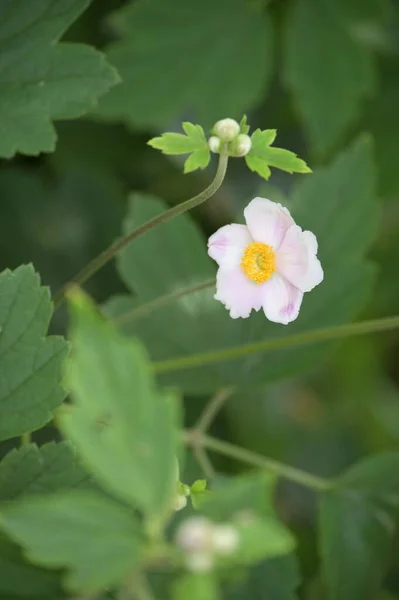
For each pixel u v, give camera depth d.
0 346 0.95
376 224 1.12
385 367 1.47
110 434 0.82
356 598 1.10
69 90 1.04
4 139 1.04
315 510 1.36
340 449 1.40
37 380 0.95
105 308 1.11
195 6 1.22
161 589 0.88
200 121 1.22
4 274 0.95
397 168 1.29
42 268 1.27
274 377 1.10
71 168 1.29
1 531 0.90
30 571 0.90
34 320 0.95
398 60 1.29
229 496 0.83
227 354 1.03
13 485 0.93
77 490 0.93
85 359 0.82
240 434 1.31
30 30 1.05
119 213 1.30
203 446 1.08
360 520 1.09
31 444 0.94
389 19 1.27
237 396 1.32
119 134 1.29
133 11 1.22
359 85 1.25
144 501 0.81
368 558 1.10
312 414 1.42
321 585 1.27
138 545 0.81
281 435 1.35
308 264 0.96
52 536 0.81
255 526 0.81
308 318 1.11
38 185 1.29
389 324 1.01
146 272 1.12
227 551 0.81
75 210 1.29
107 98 1.21
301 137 1.31
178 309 1.11
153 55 1.22
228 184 1.33
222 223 1.33
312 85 1.24
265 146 0.94
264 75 1.23
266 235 0.96
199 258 1.13
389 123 1.29
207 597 0.80
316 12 1.24
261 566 1.04
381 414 1.43
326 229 1.12
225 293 0.96
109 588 0.87
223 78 1.23
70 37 1.24
